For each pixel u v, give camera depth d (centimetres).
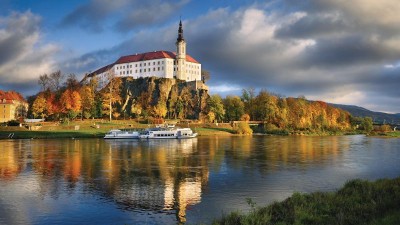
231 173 6266
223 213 3844
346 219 2761
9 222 3603
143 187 5125
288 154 9288
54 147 11094
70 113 18762
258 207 3819
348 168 6906
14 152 9512
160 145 12362
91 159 8181
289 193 4775
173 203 4259
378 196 3403
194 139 15850
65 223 3578
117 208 4053
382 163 7625
